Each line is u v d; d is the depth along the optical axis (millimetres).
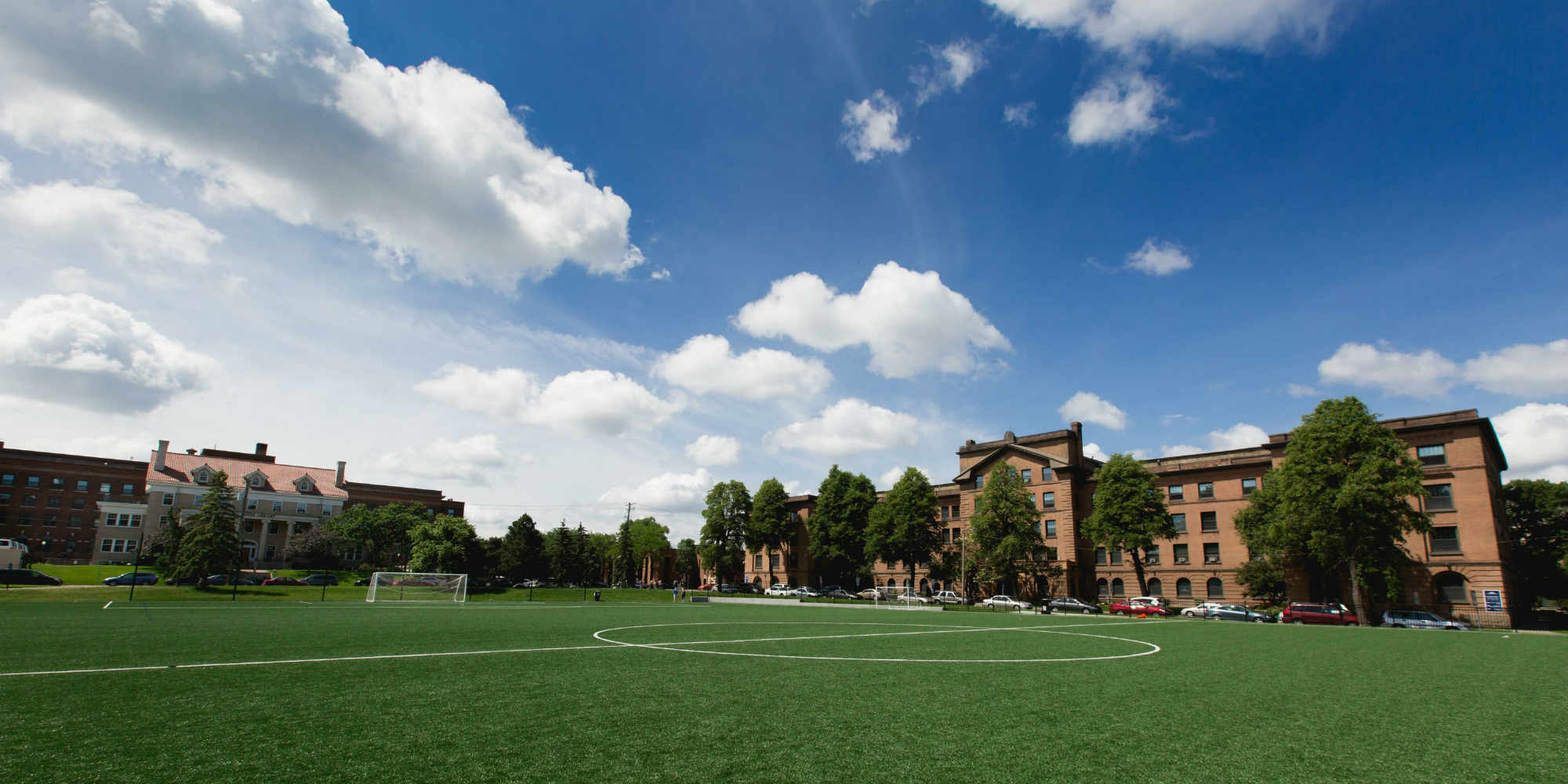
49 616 27406
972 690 12492
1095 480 69188
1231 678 14742
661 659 16203
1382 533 46562
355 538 91375
